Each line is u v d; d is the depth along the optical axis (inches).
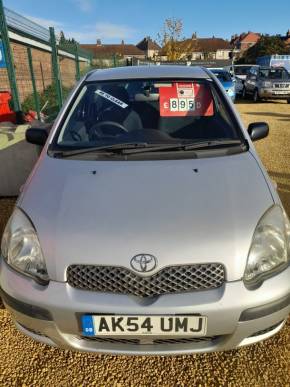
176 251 65.5
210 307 64.3
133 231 68.0
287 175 207.2
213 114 106.6
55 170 87.0
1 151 165.5
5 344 88.2
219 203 74.2
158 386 77.0
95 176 83.7
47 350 86.4
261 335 71.8
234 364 81.7
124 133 101.9
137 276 65.2
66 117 105.3
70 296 66.0
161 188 78.7
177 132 101.9
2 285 72.6
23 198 80.6
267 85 622.8
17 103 225.0
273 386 76.2
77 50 428.5
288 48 1859.0
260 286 67.0
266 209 74.2
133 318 65.0
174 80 114.2
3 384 77.9
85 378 79.0
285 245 72.0
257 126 107.9
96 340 71.1
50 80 368.2
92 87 114.5
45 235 69.6
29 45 272.1
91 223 70.1
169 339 68.9
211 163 87.8
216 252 65.8
